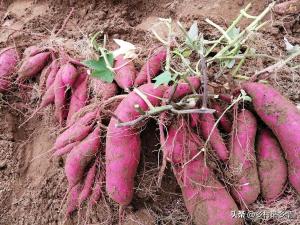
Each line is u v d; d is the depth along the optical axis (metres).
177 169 0.50
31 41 0.73
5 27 0.75
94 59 0.57
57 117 0.62
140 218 0.54
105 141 0.52
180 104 0.47
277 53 0.63
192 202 0.49
